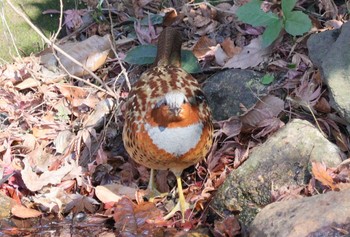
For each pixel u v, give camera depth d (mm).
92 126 9117
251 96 8852
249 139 8703
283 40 9430
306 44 9172
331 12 9609
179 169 8062
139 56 9469
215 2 10383
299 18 8930
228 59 9500
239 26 9969
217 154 8609
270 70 9172
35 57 9977
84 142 9008
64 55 9367
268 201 7637
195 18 10164
